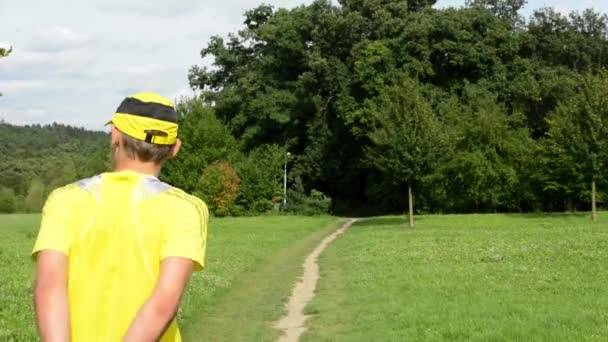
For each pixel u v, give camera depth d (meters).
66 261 2.94
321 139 71.44
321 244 34.59
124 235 2.98
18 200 94.81
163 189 3.10
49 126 169.88
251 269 23.58
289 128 74.06
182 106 69.50
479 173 59.78
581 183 55.03
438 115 61.81
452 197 61.38
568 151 46.69
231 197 65.25
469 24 64.69
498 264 21.41
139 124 3.15
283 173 70.81
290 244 34.66
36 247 2.96
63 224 2.98
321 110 70.88
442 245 28.62
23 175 113.00
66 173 91.88
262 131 74.75
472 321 12.20
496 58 64.94
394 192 64.31
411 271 20.02
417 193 48.69
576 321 12.02
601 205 61.91
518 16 74.94
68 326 2.84
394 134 44.56
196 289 17.47
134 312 2.93
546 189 58.25
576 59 71.00
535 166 59.97
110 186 3.09
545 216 50.09
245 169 67.88
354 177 72.62
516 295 15.27
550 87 63.91
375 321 12.95
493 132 60.66
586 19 72.19
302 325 13.66
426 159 44.03
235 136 75.94
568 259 22.14
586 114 45.94
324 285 18.80
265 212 68.19
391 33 65.19
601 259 21.84
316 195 69.62
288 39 73.06
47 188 95.44
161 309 2.83
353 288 17.47
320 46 68.62
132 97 3.23
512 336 10.96
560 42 69.62
